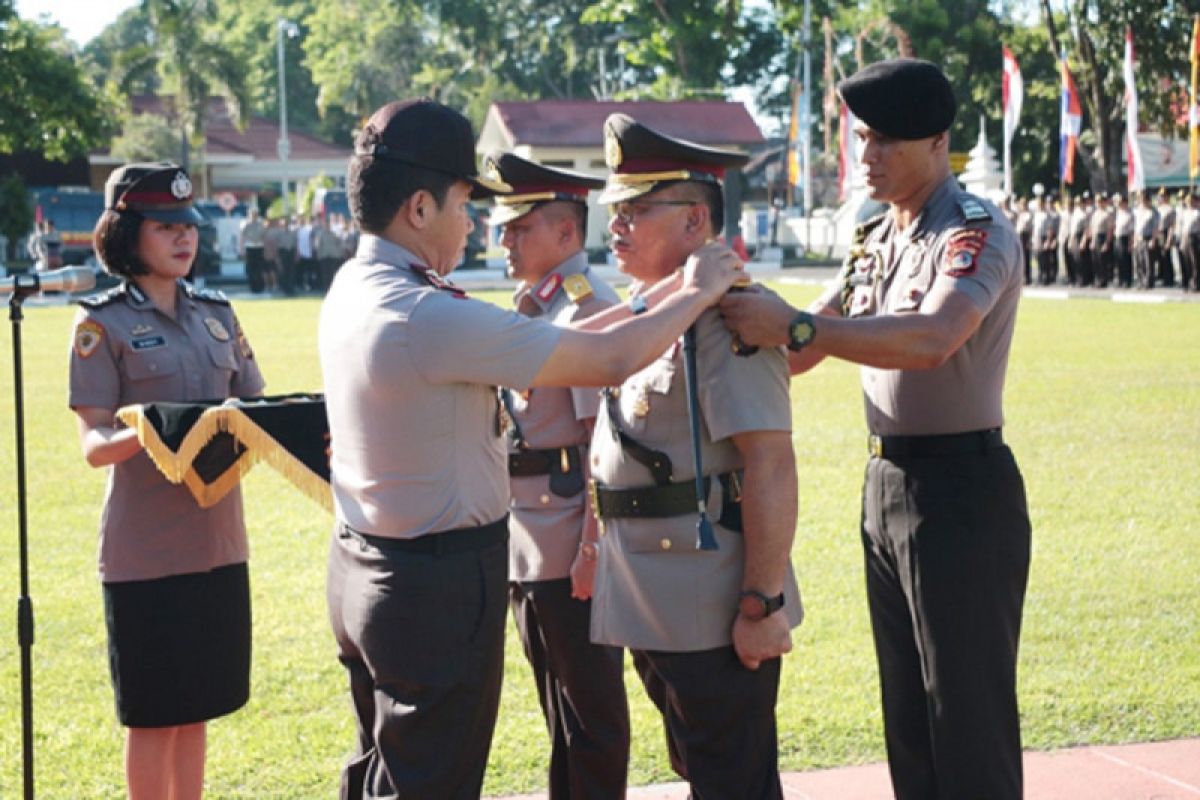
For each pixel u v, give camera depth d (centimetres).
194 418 365
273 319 2672
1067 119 3600
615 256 362
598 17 5416
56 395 1544
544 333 310
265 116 8688
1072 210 3334
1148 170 4400
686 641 349
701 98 5359
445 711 319
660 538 350
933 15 5153
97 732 530
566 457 423
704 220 355
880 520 388
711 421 339
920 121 370
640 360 316
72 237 4278
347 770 345
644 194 350
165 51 5228
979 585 372
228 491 389
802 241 4819
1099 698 544
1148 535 812
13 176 4253
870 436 394
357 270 321
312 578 745
